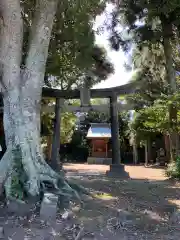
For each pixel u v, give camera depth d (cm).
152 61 1347
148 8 955
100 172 1273
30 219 431
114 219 440
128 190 689
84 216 450
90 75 1091
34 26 591
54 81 1080
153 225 423
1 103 920
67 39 829
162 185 795
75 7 754
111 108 1089
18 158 532
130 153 2620
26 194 510
